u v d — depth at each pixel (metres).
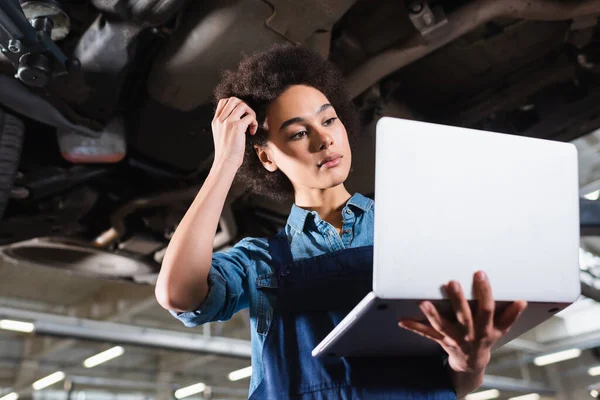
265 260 0.94
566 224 0.74
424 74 2.50
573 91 2.45
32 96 2.02
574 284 0.74
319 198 0.99
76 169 2.36
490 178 0.72
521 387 12.94
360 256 0.89
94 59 1.99
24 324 6.84
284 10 1.84
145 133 2.32
